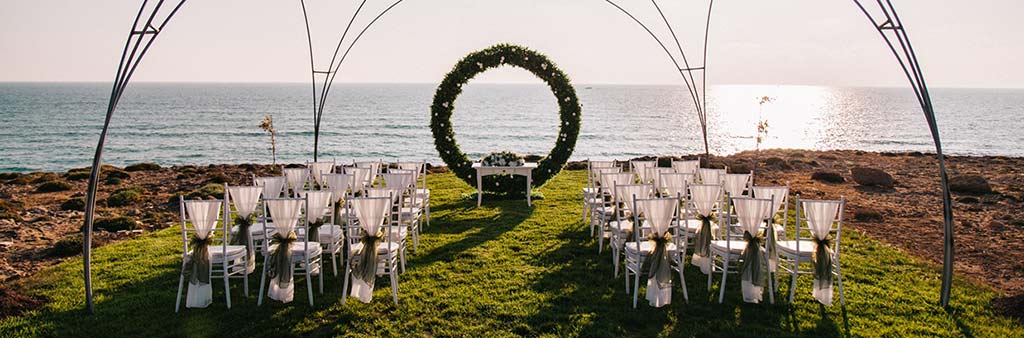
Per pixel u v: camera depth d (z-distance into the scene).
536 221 9.45
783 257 7.20
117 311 5.42
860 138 45.84
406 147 38.62
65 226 9.56
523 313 5.32
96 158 5.36
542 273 6.55
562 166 11.71
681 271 5.70
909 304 5.62
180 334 4.90
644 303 5.62
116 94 5.37
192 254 5.47
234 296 5.86
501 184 11.66
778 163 17.78
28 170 28.38
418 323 5.11
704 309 5.47
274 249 5.96
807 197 12.29
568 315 5.28
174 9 5.52
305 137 44.12
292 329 5.00
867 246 7.79
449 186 13.67
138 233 9.02
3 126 51.59
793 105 106.69
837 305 5.57
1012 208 10.94
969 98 162.88
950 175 16.34
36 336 4.90
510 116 65.69
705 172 7.94
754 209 5.51
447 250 7.59
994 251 7.79
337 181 7.79
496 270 6.66
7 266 7.12
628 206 6.68
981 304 5.63
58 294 5.88
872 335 4.90
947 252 5.53
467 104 92.69
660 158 18.33
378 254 5.73
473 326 5.05
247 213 6.39
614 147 38.66
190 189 13.98
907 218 10.02
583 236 8.38
